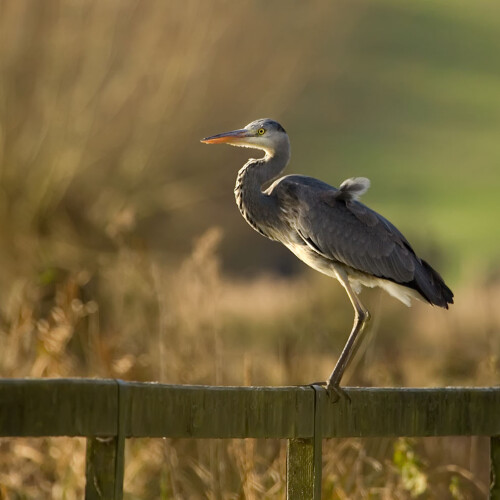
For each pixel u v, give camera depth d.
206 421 4.98
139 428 4.73
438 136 46.16
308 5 21.44
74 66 18.30
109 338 10.02
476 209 37.22
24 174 17.22
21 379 4.42
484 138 46.38
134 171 18.64
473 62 55.38
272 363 10.59
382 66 52.72
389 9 61.22
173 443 8.16
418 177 40.97
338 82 45.19
